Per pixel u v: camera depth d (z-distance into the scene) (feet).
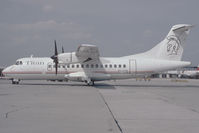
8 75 88.48
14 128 22.54
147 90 69.26
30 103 39.40
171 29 82.84
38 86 81.15
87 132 21.31
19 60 89.10
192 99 46.78
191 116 28.66
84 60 82.74
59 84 94.68
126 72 84.02
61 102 40.91
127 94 55.83
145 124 24.40
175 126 23.57
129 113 30.60
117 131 21.67
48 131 21.57
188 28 81.25
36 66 86.94
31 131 21.52
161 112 31.37
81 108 34.53
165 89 74.18
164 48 83.61
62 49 87.92
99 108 34.55
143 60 84.43
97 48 74.49
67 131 21.62
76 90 66.08
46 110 32.63
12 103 39.24
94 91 63.36
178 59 83.20
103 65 84.48
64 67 85.56
